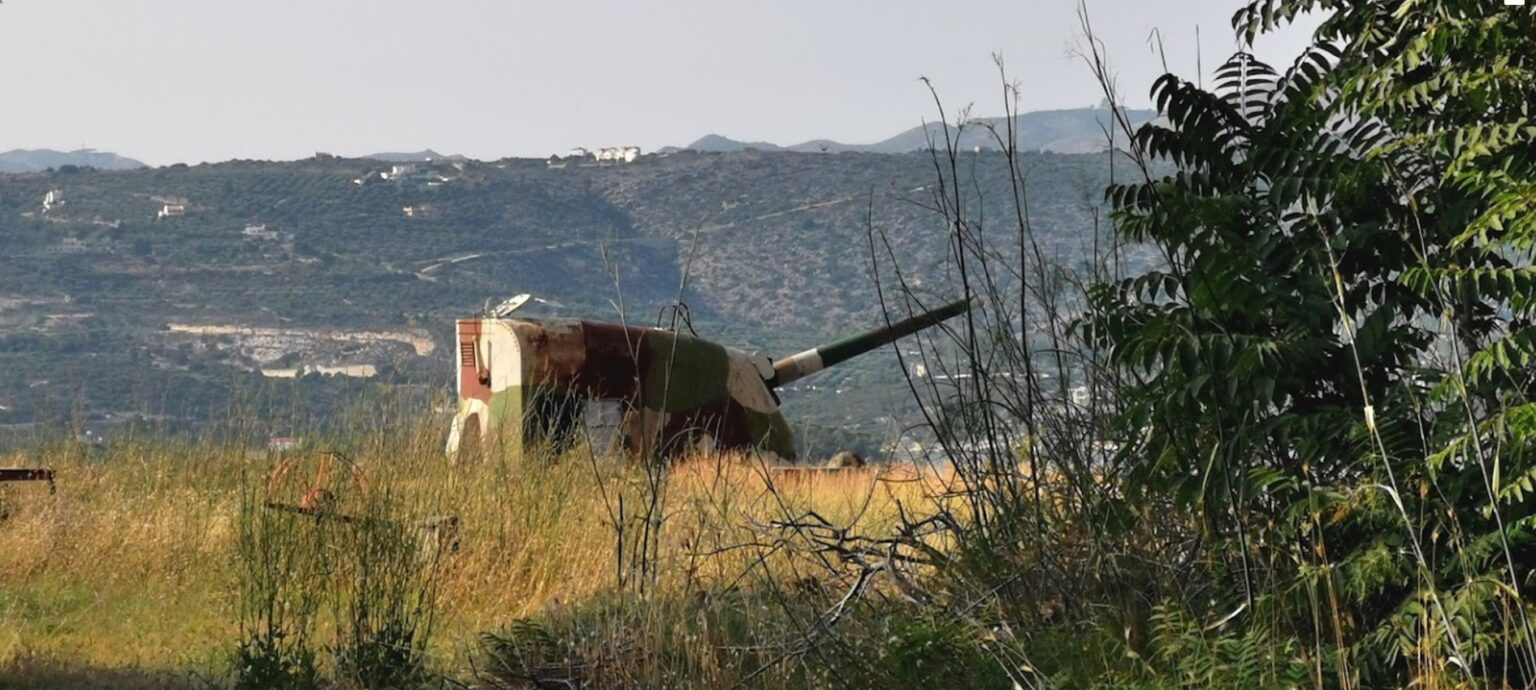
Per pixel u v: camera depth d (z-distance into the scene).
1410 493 18.17
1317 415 19.12
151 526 33.84
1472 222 18.47
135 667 25.11
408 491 31.92
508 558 29.75
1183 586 21.36
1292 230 20.61
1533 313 18.77
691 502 28.14
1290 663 18.25
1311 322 20.03
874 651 21.34
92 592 30.72
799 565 26.23
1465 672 16.75
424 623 27.09
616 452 37.47
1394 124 20.25
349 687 23.41
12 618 28.62
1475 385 18.83
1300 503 18.58
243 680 23.31
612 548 29.33
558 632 24.78
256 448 38.84
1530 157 18.62
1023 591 22.39
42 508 35.69
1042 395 23.33
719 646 22.22
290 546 25.84
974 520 23.33
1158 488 20.81
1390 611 18.94
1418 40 19.05
